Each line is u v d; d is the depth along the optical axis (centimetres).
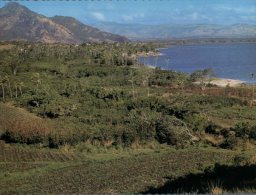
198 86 11894
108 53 16150
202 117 6594
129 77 12788
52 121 6975
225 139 5397
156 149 5319
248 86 11644
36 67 12306
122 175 3472
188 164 3897
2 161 4631
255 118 7250
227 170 2406
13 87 9619
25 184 3325
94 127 6328
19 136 5603
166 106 7719
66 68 13088
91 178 3422
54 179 3488
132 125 6088
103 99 9200
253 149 4959
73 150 5272
